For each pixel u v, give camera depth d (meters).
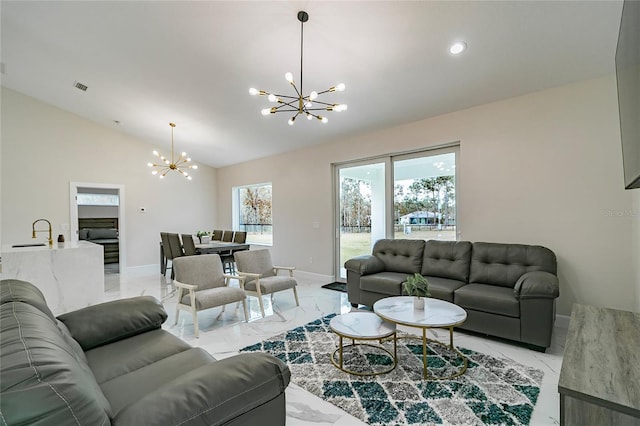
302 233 5.93
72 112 5.88
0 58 4.13
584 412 1.19
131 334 1.94
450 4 2.41
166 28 3.15
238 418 1.09
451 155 4.20
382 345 2.82
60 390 0.76
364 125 4.64
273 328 3.25
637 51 1.16
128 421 0.90
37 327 1.07
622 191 2.90
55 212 5.72
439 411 1.86
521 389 2.08
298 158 6.03
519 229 3.48
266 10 2.74
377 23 2.69
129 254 6.63
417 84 3.48
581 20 2.39
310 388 2.12
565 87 3.19
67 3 3.03
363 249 5.14
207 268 3.58
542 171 3.33
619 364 1.35
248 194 7.62
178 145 6.84
